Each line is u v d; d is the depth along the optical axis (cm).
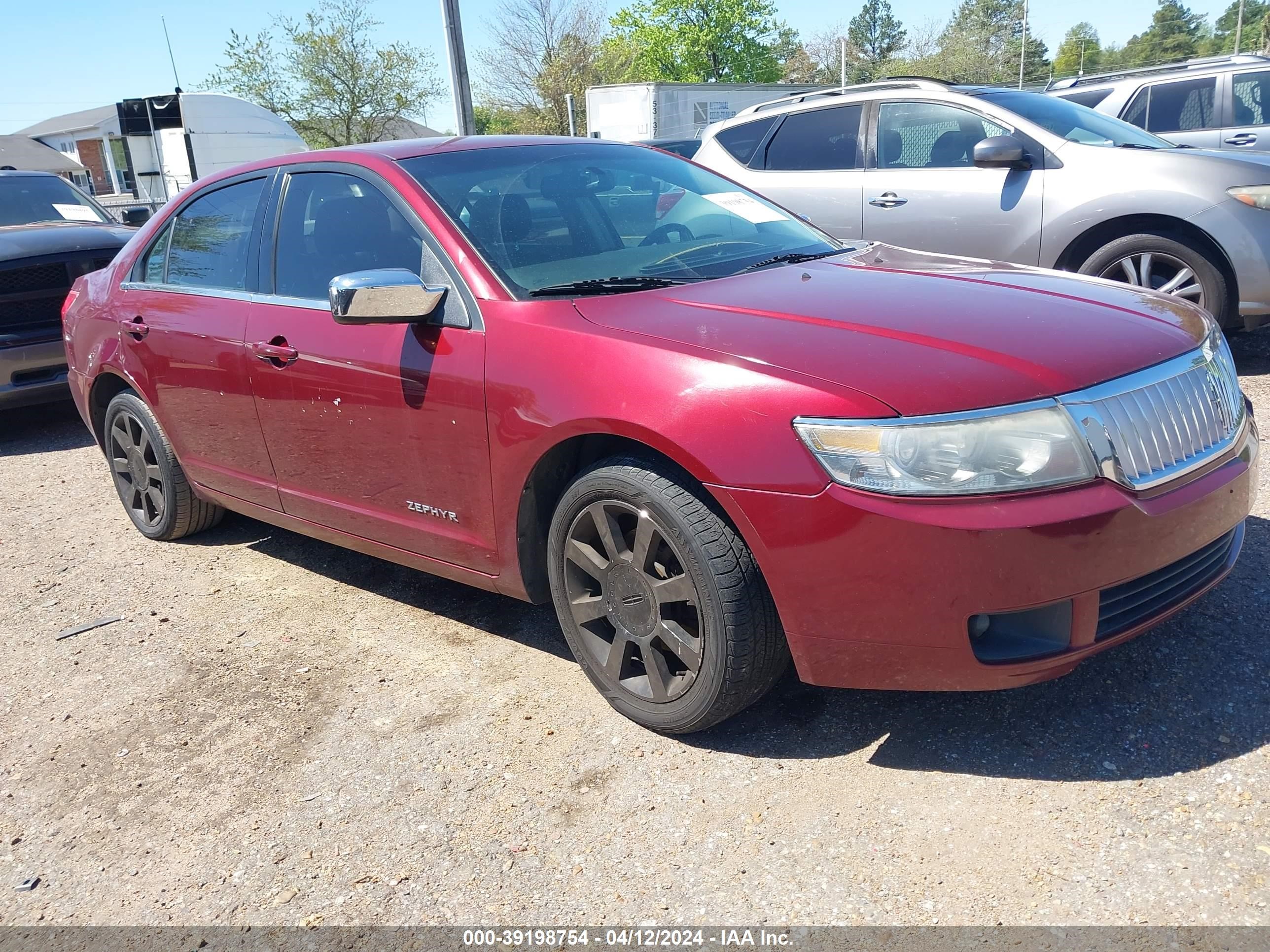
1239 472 259
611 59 5134
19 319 682
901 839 232
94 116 6003
